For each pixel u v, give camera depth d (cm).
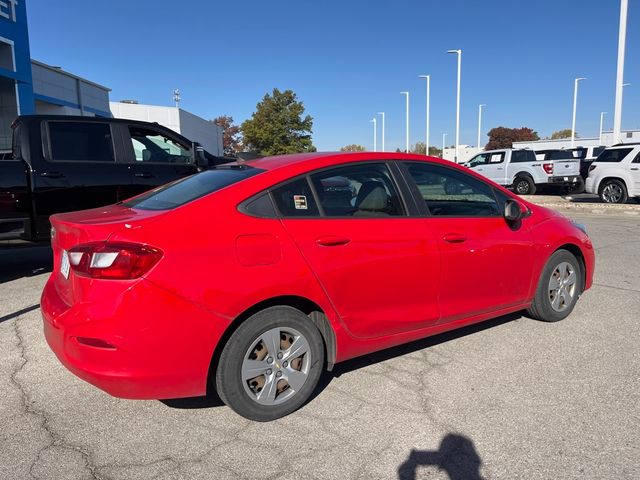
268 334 300
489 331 457
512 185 2111
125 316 261
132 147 672
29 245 606
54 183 606
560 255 466
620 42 1831
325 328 328
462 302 390
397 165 377
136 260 262
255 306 298
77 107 2759
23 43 1853
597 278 646
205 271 276
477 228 397
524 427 299
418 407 323
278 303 307
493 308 417
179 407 325
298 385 314
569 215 1426
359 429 299
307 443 285
